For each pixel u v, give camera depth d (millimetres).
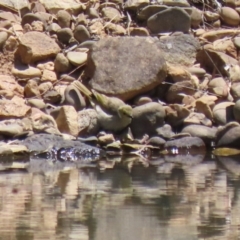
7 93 25109
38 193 16516
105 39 26344
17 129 23359
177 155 23297
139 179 18406
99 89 25641
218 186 17469
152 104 24781
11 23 27516
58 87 25797
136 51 26016
